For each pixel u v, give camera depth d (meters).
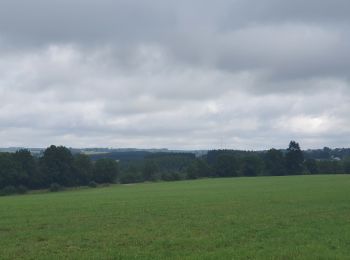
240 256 18.53
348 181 98.75
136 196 68.31
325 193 59.28
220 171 168.38
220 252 19.48
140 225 29.73
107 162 146.12
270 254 18.77
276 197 54.31
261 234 24.55
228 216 34.03
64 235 25.91
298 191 65.75
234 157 170.12
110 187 127.88
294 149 172.62
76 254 19.89
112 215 37.12
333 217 32.22
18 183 125.31
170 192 78.12
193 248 20.91
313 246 20.45
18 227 30.20
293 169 172.25
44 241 24.00
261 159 172.38
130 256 19.19
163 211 39.69
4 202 63.09
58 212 41.44
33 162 130.12
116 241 23.27
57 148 135.25
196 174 167.25
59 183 134.50
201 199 55.38
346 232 24.67
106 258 18.91
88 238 24.50
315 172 174.50
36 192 123.75
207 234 24.97
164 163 191.50
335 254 18.62
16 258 19.22
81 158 141.50
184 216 34.97
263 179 128.25
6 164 122.94
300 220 30.66
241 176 169.38
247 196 58.34
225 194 65.00
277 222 29.75
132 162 188.62
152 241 23.02
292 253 18.89
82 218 35.28
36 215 38.84
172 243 22.16
